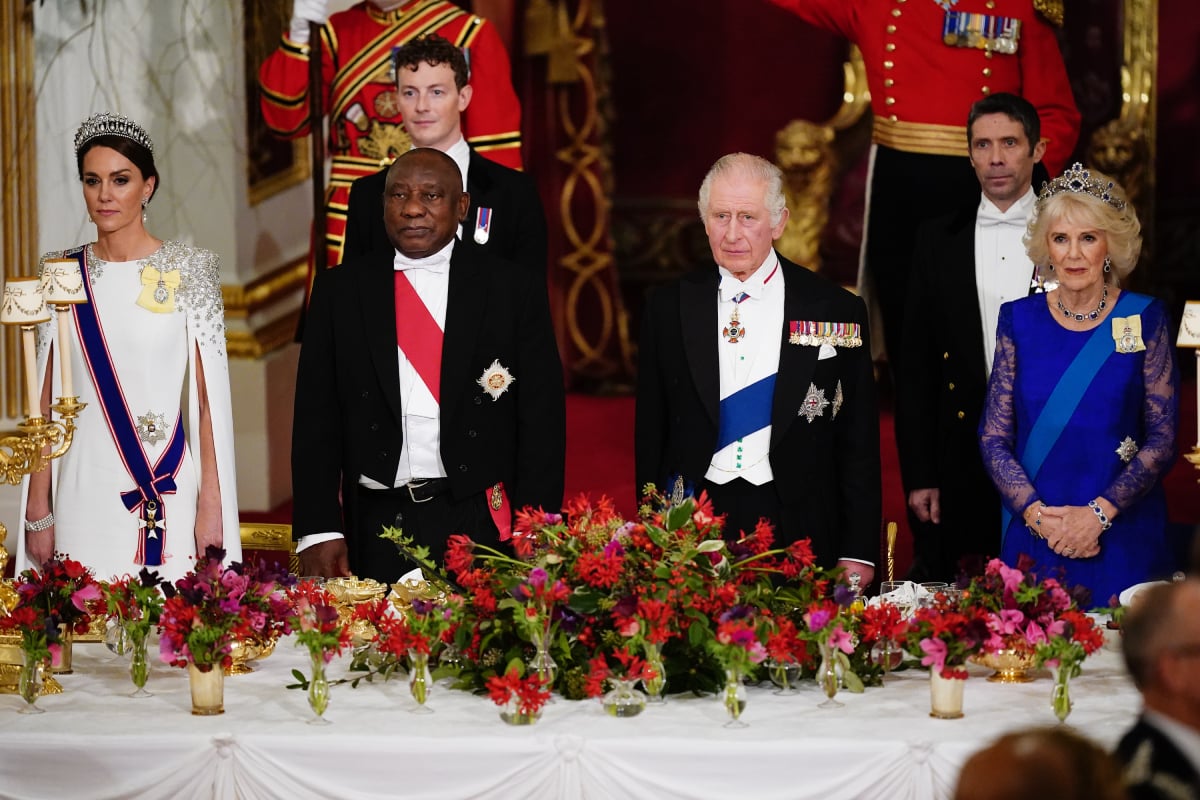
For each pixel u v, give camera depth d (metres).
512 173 19.36
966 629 12.01
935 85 23.31
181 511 16.77
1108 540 16.53
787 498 15.87
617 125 36.91
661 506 14.70
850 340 16.09
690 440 16.03
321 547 16.33
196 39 26.77
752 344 16.05
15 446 13.88
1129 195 35.00
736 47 36.38
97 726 11.84
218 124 27.03
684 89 36.69
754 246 15.75
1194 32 35.16
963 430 19.20
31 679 12.30
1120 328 16.55
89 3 25.86
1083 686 12.85
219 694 12.19
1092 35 34.75
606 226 35.62
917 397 19.67
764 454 15.91
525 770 11.33
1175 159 35.44
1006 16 23.11
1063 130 23.25
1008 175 18.88
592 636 12.60
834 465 16.42
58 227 25.56
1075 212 16.33
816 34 35.91
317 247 24.53
